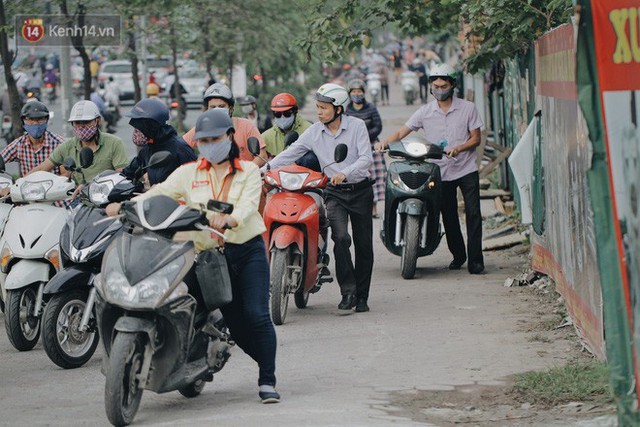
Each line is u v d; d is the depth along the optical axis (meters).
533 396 8.80
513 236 17.69
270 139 14.09
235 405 8.77
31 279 11.17
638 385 7.46
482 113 29.22
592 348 9.93
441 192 15.23
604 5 7.48
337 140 12.50
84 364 10.67
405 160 15.30
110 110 48.62
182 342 8.18
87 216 10.51
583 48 7.54
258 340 8.77
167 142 9.71
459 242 15.77
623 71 7.51
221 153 8.45
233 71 39.81
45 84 62.72
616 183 7.53
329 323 12.22
